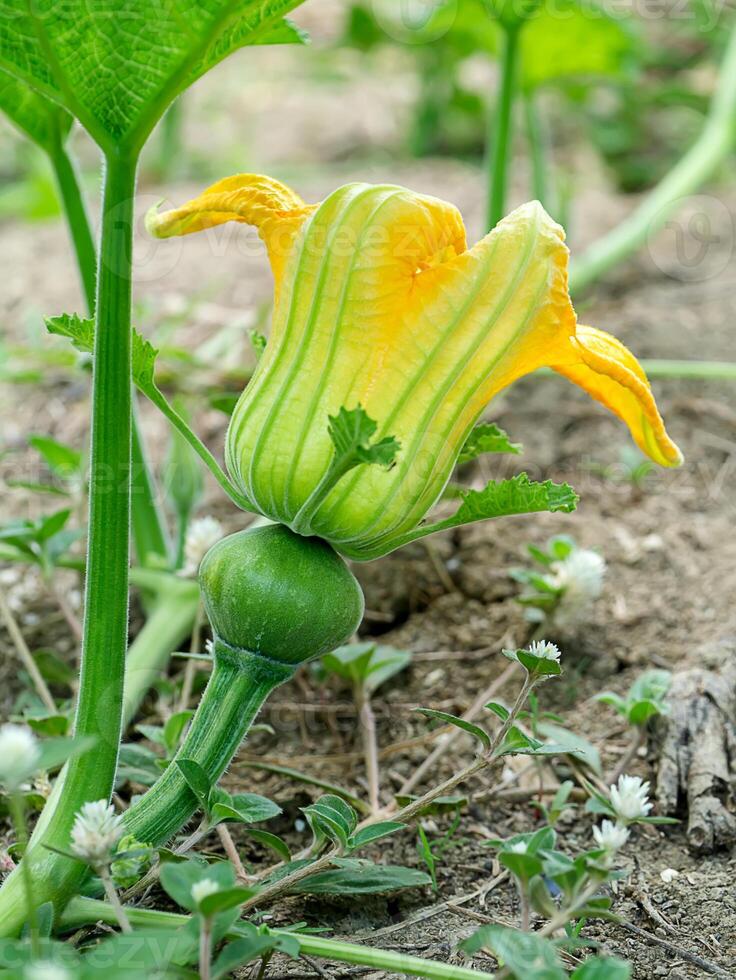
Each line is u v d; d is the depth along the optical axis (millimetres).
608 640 759
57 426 944
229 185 588
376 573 797
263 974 585
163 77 559
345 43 1423
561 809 648
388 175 1446
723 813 661
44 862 575
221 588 576
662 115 1580
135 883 591
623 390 601
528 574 715
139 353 581
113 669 581
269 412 563
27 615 786
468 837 667
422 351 560
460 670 754
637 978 603
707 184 1396
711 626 762
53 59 553
